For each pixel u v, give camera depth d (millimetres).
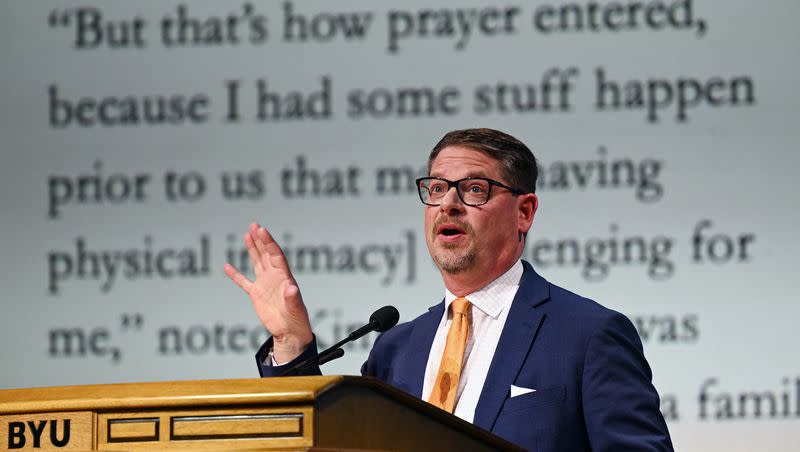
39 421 6711
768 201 15750
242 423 6402
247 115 16562
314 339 9211
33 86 16812
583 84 16109
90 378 16234
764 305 15570
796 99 15938
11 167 16688
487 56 16328
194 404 6438
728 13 16094
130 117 16672
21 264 16469
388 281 16078
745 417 15391
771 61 16000
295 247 16219
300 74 16562
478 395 9453
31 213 16562
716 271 15648
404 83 16438
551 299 9758
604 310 9508
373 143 16375
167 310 16266
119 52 16828
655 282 15664
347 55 16547
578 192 15891
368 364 10531
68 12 16938
